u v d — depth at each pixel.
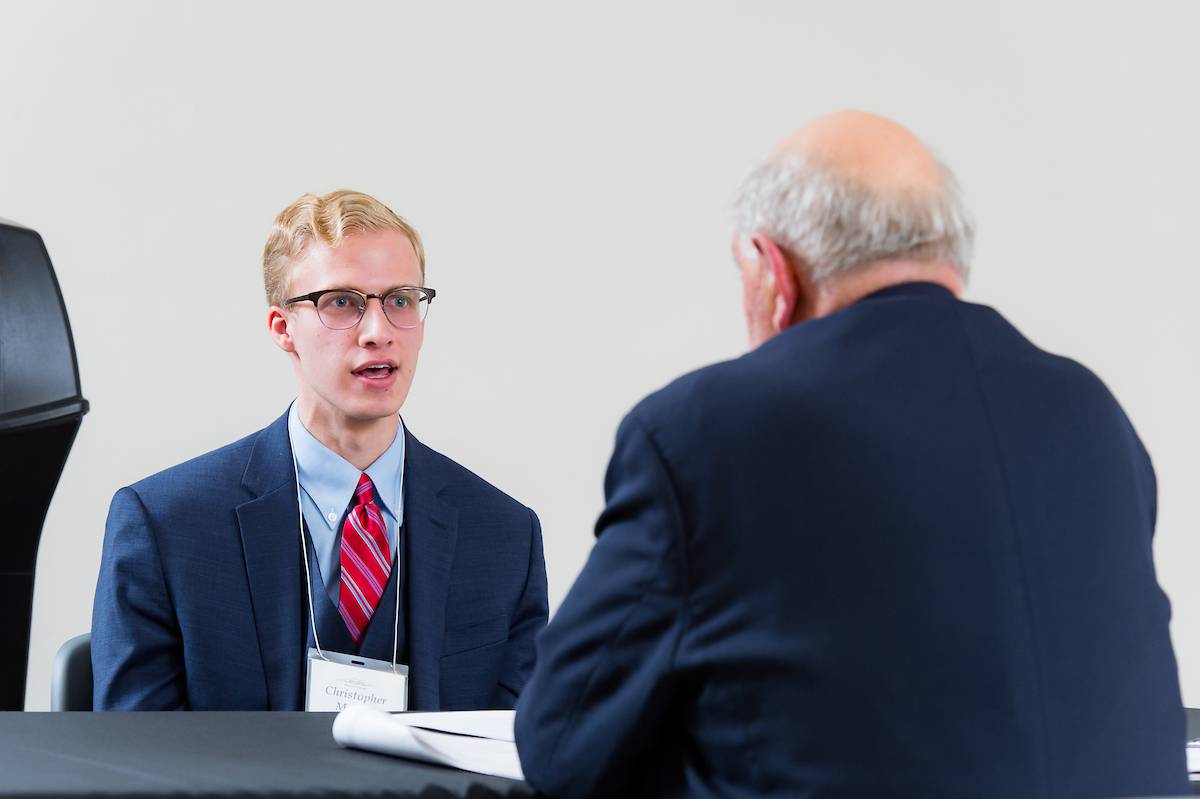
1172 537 7.32
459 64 6.85
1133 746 1.67
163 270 6.47
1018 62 7.29
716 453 1.67
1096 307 7.31
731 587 1.65
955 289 1.90
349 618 3.17
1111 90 7.37
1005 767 1.58
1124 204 7.36
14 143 6.30
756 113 7.16
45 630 6.25
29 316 2.76
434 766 1.84
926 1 7.25
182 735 1.99
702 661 1.65
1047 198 7.29
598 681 1.71
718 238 7.14
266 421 6.57
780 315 1.90
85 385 6.34
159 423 6.45
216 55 6.55
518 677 3.34
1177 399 7.36
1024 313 7.24
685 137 7.10
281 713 2.25
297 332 3.18
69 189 6.36
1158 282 7.38
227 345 6.54
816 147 1.88
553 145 6.96
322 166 6.67
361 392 3.14
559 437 6.95
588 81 7.00
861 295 1.85
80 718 2.12
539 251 6.94
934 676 1.59
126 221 6.43
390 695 3.07
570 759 1.72
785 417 1.67
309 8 6.66
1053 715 1.62
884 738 1.58
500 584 3.35
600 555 1.75
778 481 1.65
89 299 6.37
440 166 6.82
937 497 1.65
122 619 3.07
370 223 3.20
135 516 3.13
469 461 6.83
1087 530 1.71
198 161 6.52
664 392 1.75
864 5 7.22
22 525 2.81
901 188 1.84
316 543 3.22
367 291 3.15
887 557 1.62
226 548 3.13
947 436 1.68
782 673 1.61
